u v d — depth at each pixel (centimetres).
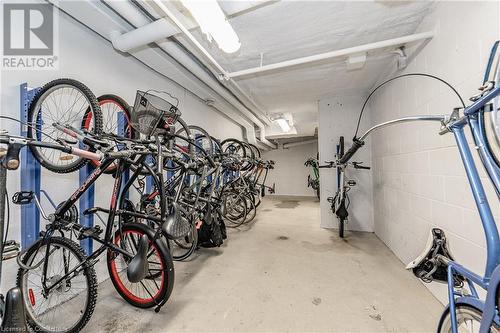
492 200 122
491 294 71
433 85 181
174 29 184
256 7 179
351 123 400
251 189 449
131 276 134
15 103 161
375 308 166
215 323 152
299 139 938
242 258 262
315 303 173
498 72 85
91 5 175
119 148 162
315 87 364
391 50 241
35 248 144
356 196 386
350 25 203
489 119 80
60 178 183
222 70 257
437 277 112
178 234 154
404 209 241
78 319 144
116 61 241
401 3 176
